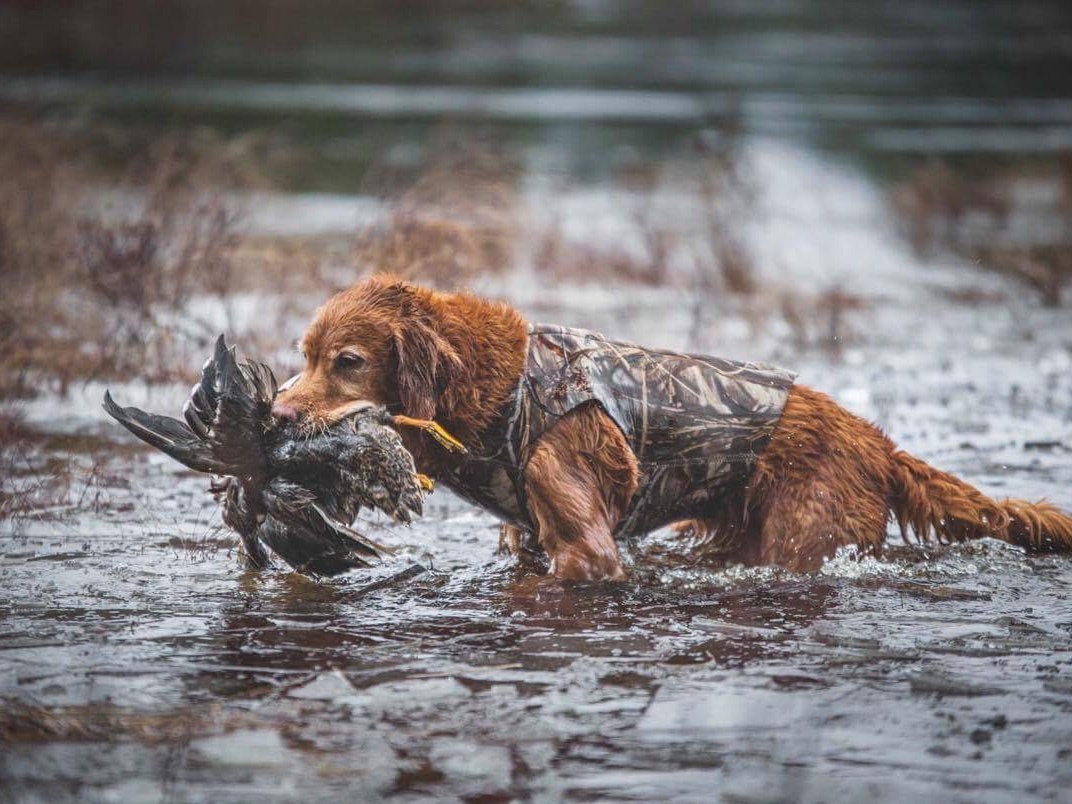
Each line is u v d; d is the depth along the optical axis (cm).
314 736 1233
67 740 1221
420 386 1628
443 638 1505
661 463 1731
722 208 4966
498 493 1728
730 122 5475
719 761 1185
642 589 1689
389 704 1309
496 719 1273
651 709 1299
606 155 6406
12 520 1972
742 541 1812
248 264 3616
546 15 17725
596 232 4728
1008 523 1802
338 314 1653
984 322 3741
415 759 1187
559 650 1463
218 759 1184
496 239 3603
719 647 1477
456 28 15038
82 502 2066
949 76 10969
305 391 1633
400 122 7262
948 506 1798
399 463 1595
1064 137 7462
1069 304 4028
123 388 2750
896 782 1145
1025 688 1355
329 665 1414
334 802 1105
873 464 1786
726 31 15625
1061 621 1577
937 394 2884
